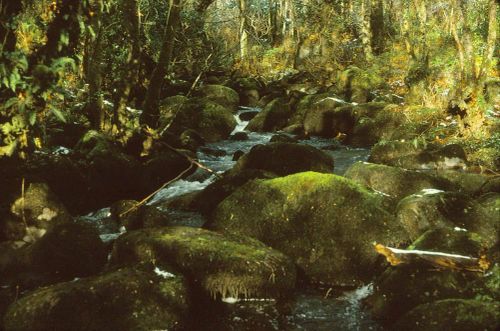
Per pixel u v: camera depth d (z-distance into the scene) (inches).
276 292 198.1
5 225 236.8
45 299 167.5
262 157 343.3
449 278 184.7
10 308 171.3
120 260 213.0
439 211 232.2
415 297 183.3
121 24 402.9
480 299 172.7
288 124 569.6
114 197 320.2
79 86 484.4
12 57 199.2
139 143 380.2
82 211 295.7
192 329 181.5
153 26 526.0
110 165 319.3
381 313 187.9
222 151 446.3
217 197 292.5
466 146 364.5
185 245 202.2
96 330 164.4
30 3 229.1
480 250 199.5
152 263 194.4
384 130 462.0
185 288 186.4
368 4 797.2
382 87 624.1
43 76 205.3
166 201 313.0
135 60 377.4
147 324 169.0
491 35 391.9
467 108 392.8
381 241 219.5
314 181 239.1
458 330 158.7
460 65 430.6
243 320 187.3
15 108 215.9
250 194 246.2
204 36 676.1
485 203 249.6
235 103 652.7
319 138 518.6
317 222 229.5
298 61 865.5
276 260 202.4
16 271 215.3
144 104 399.2
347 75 652.1
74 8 213.5
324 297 205.9
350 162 402.3
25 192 241.3
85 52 434.0
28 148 277.3
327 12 845.2
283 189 241.8
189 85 673.0
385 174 289.1
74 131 387.5
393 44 762.8
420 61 510.6
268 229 234.2
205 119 525.7
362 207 228.2
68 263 214.4
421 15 517.3
